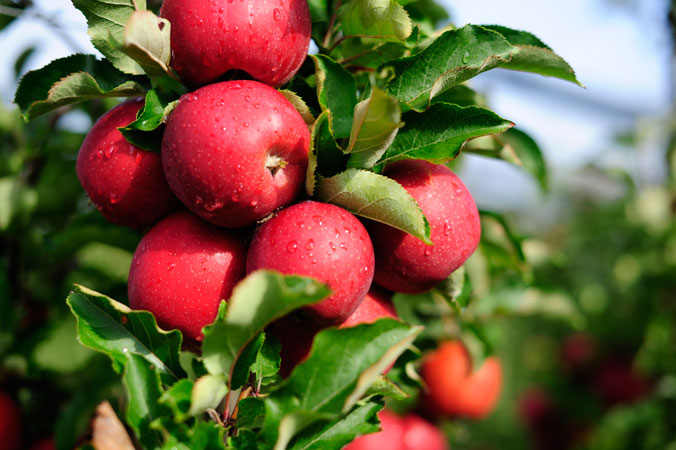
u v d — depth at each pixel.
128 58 0.81
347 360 0.76
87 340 0.77
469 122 0.80
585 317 1.87
